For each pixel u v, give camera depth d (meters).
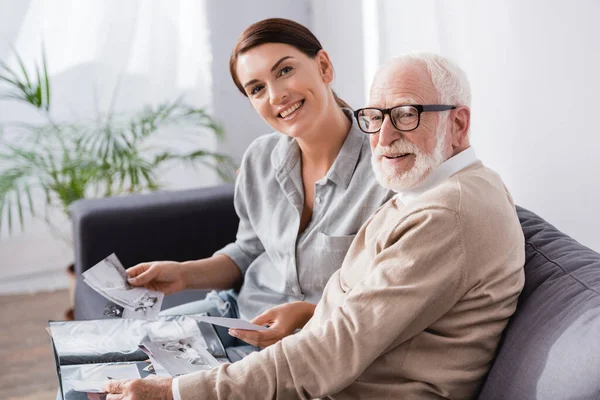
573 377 1.03
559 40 1.88
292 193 1.73
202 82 3.41
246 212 1.94
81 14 3.16
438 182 1.30
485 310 1.20
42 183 2.88
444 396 1.20
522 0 1.98
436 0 2.38
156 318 1.63
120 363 1.44
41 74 3.17
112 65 3.24
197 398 1.19
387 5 2.72
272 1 3.39
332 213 1.64
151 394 1.22
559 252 1.32
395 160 1.31
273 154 1.80
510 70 2.07
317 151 1.69
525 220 1.49
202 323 1.64
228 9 3.35
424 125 1.27
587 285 1.17
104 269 1.78
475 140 2.28
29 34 3.11
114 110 3.31
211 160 3.47
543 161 2.01
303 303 1.59
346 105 1.80
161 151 3.44
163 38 3.30
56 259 3.38
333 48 3.23
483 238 1.18
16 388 2.46
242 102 3.47
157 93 3.36
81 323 1.60
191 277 1.85
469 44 2.24
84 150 2.93
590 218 1.88
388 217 1.38
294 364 1.18
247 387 1.19
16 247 3.30
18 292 3.29
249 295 1.84
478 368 1.23
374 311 1.17
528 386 1.10
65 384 1.36
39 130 3.00
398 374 1.21
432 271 1.16
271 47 1.62
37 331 2.89
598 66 1.77
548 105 1.96
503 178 2.18
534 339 1.15
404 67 1.28
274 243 1.77
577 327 1.08
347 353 1.17
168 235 2.22
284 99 1.63
